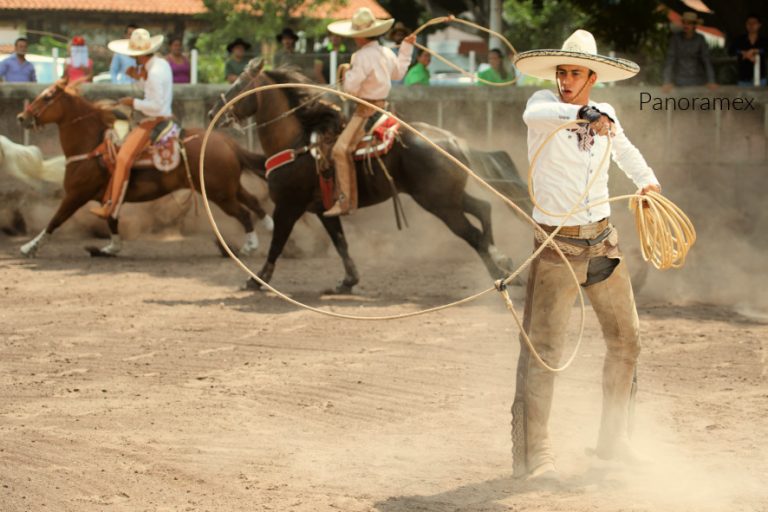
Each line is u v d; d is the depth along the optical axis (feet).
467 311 49.24
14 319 47.26
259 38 119.75
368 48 50.78
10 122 82.74
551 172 24.54
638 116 81.61
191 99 82.23
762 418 31.01
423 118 82.64
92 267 63.98
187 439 29.19
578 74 24.48
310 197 53.72
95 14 153.69
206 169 65.82
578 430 29.91
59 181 73.92
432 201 52.34
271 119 53.26
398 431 30.09
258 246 70.90
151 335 43.86
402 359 39.27
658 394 34.06
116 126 77.20
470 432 29.94
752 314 47.85
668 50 81.61
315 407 32.65
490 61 83.41
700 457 27.25
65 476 25.89
